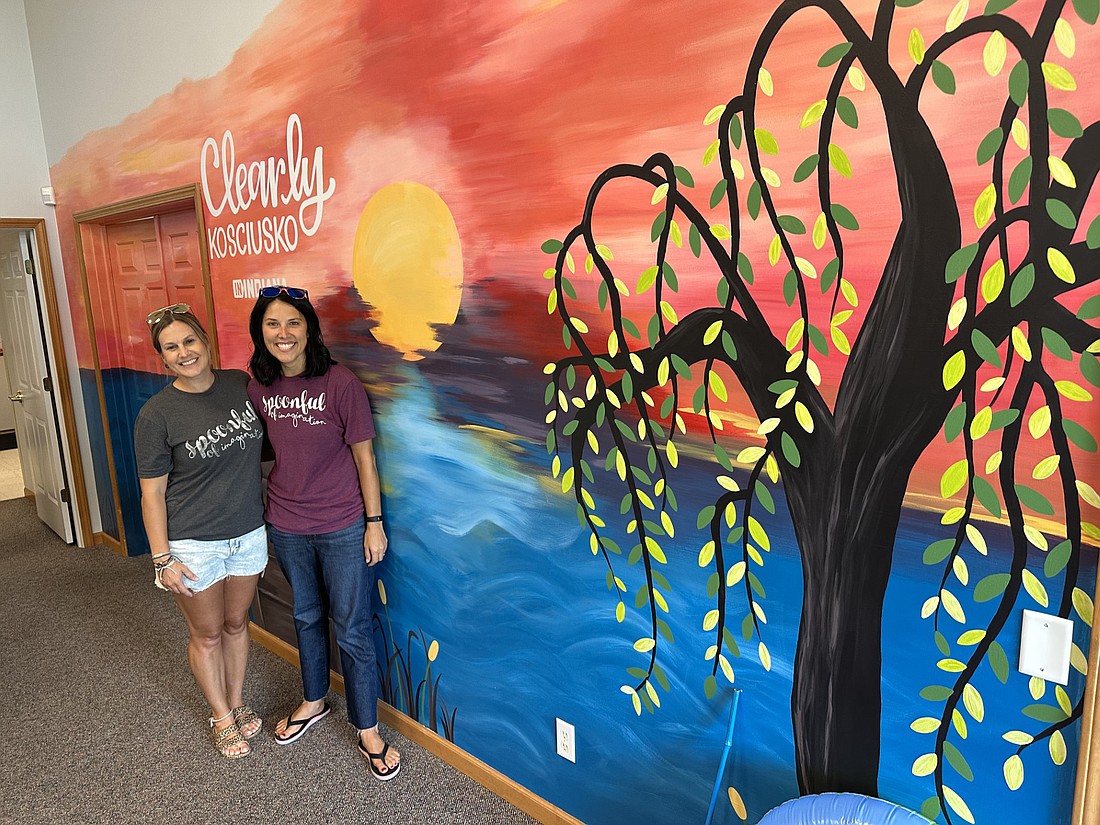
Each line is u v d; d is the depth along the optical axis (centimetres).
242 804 227
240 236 281
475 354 203
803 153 135
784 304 142
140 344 406
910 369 129
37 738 264
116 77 337
